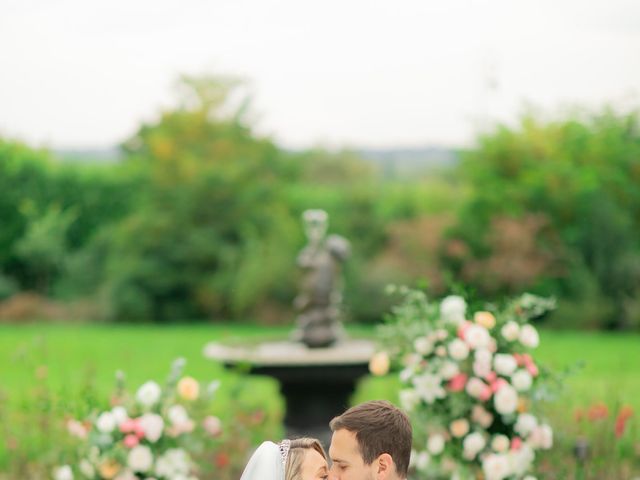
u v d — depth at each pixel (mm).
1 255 25344
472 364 4578
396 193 24078
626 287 21375
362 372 7773
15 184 25516
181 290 24453
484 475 4555
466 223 21734
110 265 24547
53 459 5469
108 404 4867
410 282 21766
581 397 7324
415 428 4688
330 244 8547
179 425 4559
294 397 7910
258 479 2744
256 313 23734
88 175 26047
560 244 21641
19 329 22000
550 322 21234
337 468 2578
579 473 5320
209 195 24594
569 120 23750
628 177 23031
